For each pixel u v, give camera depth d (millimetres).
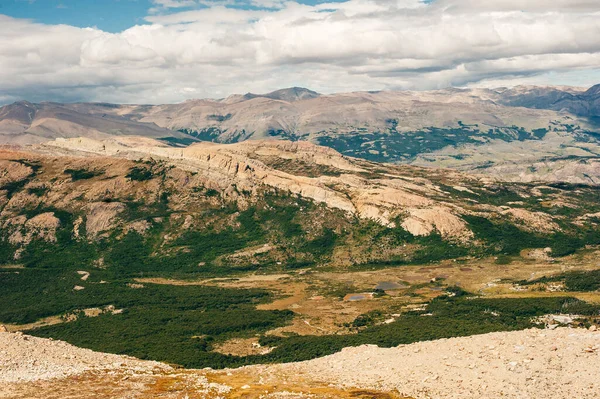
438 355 79125
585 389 60312
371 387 73375
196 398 71062
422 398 66812
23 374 76688
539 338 77188
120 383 76438
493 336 82375
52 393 69938
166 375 82688
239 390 74938
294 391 73875
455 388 67125
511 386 64062
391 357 83500
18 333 96250
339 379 78688
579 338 74188
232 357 164625
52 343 95188
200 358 161875
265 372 85375
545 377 64562
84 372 80438
